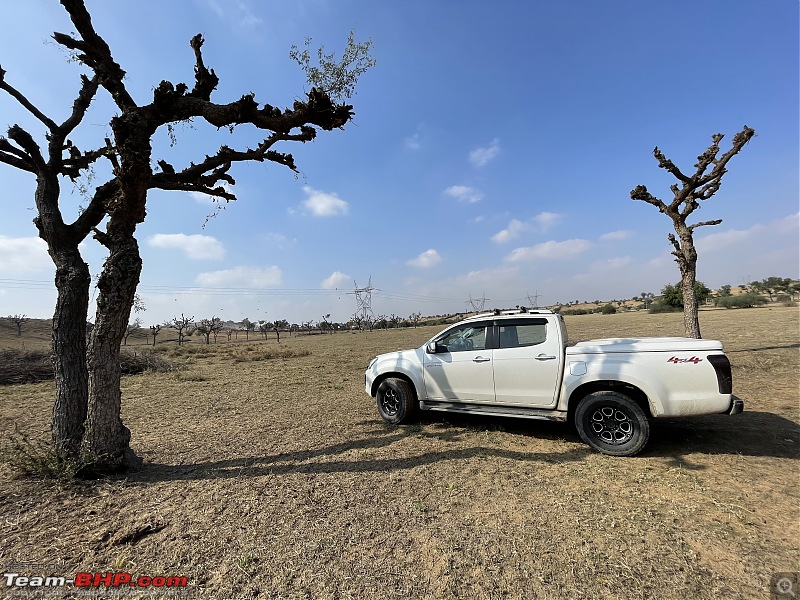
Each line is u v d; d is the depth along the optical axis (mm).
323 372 15031
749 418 6324
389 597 2562
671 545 3047
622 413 5012
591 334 22203
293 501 3939
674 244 11641
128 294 4594
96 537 3320
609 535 3201
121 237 4570
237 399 9719
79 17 4395
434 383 6484
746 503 3641
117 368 4680
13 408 9258
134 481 4477
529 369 5668
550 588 2605
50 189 5020
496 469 4656
